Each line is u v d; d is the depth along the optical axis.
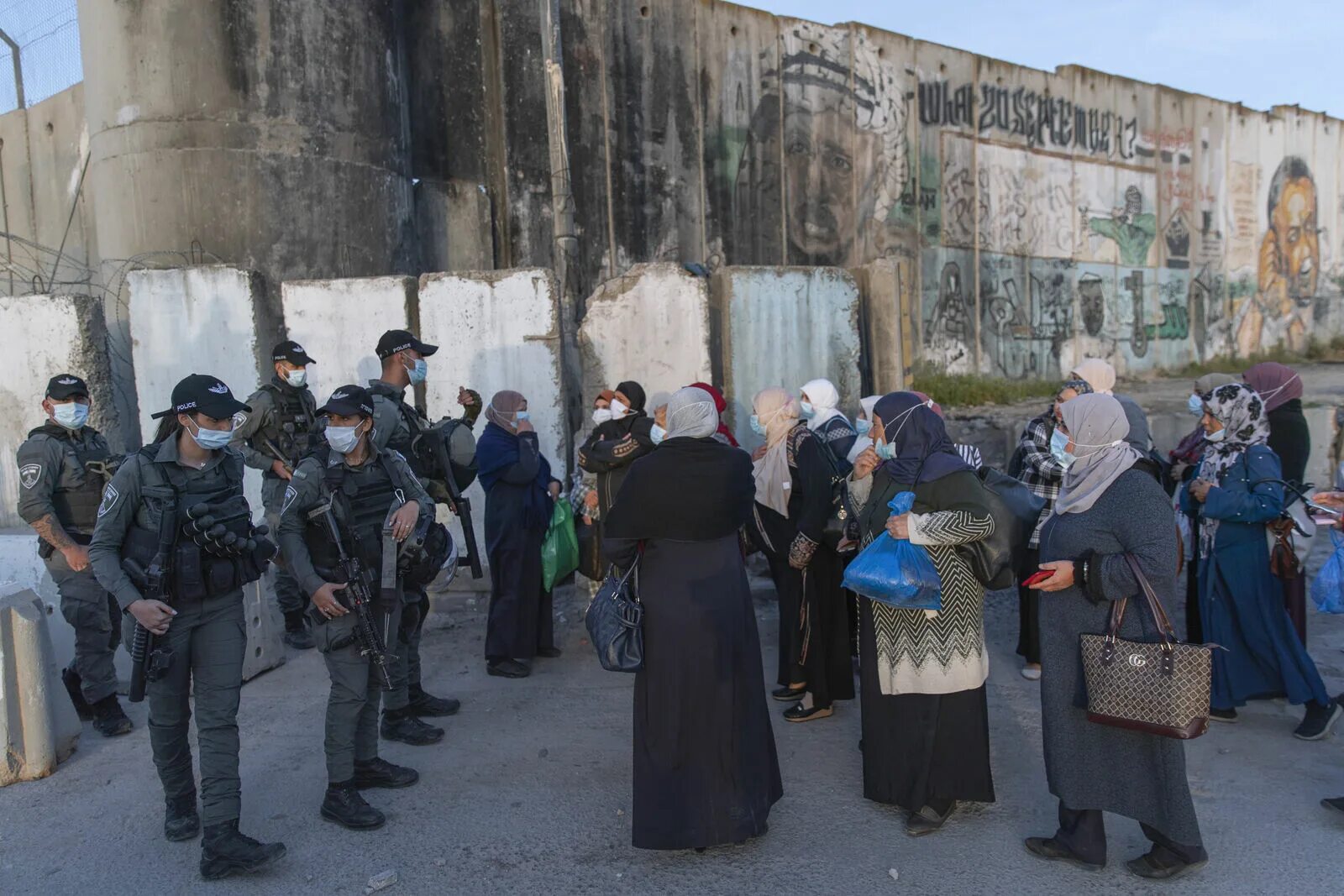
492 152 11.98
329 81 9.79
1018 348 17.77
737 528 3.74
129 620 4.00
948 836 3.75
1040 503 5.08
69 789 4.36
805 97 14.56
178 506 3.61
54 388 4.85
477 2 11.83
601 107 12.55
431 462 4.99
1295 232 23.61
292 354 5.72
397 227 10.62
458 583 7.52
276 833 3.91
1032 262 17.95
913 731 3.75
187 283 7.79
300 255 9.59
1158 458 4.77
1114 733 3.33
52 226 12.30
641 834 3.56
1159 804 3.27
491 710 5.18
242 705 5.31
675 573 3.63
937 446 3.79
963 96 16.69
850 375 7.89
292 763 4.55
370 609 3.94
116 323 8.99
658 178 13.06
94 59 9.53
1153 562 3.16
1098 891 3.33
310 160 9.65
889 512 3.75
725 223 13.76
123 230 9.38
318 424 4.35
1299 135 23.39
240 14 9.20
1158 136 20.08
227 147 9.20
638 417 5.52
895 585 3.53
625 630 3.57
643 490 3.60
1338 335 24.92
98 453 5.03
